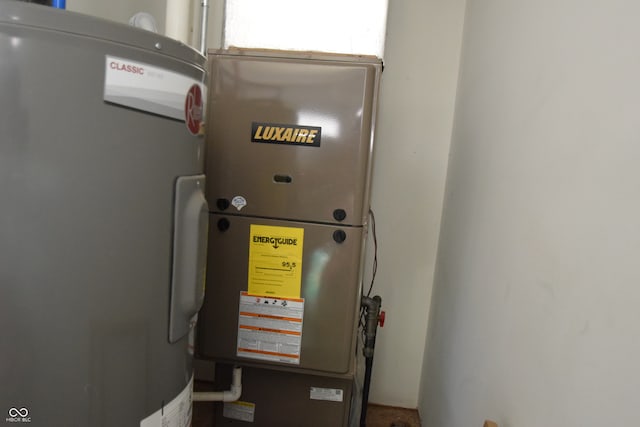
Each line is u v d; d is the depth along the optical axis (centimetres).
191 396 86
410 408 200
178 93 69
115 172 62
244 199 122
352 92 116
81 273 61
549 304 76
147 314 69
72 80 57
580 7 74
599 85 65
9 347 59
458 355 136
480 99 139
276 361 127
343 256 121
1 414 60
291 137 119
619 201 57
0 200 56
